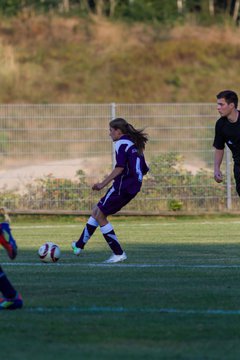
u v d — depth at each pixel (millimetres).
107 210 36438
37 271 33344
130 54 123000
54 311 24000
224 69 121750
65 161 67875
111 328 21719
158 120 73188
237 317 23109
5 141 68375
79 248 38219
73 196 66438
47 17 132750
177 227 58000
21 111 70000
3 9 134125
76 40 126438
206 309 24328
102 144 69375
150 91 115000
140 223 62062
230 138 35281
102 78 117062
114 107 70125
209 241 47562
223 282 30047
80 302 25484
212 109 72188
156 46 125062
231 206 67625
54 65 119500
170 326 21922
